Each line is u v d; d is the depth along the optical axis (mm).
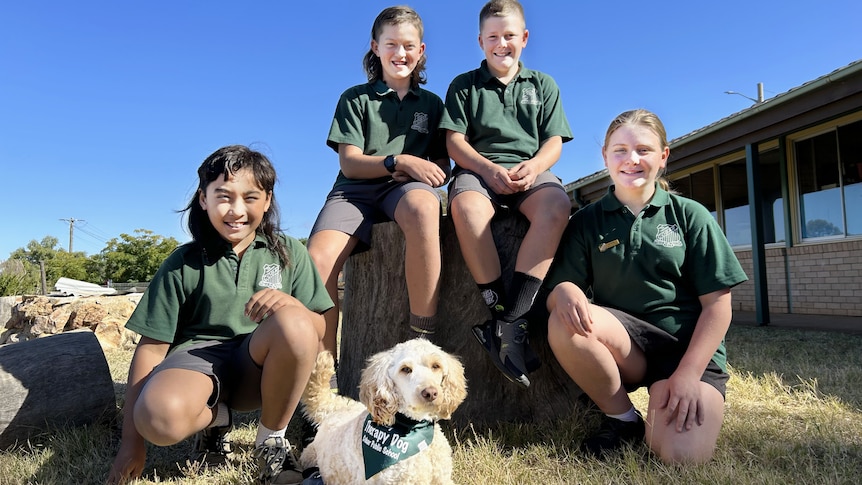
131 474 2316
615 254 2809
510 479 2324
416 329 3012
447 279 3291
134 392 2367
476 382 3213
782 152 9617
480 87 3551
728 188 11094
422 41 3725
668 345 2734
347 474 1996
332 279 3160
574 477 2326
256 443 2436
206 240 2555
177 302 2502
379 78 3779
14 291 22891
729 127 8328
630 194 2818
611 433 2668
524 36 3574
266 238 2635
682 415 2402
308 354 2295
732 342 6227
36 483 2445
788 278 9617
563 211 2963
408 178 3301
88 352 3355
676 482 2191
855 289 8414
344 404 2430
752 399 3514
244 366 2438
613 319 2672
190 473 2500
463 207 2996
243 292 2578
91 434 3074
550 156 3303
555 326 2594
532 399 3193
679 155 9547
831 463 2297
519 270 2865
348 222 3287
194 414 2184
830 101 6688
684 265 2734
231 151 2496
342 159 3475
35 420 3014
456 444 2830
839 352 5301
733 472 2223
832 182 8828
